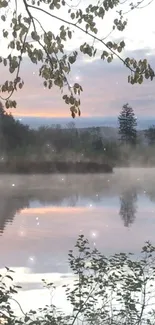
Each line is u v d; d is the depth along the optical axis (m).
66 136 26.30
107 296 4.31
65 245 8.18
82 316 4.19
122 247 7.99
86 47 2.99
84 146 26.31
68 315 4.07
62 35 2.96
